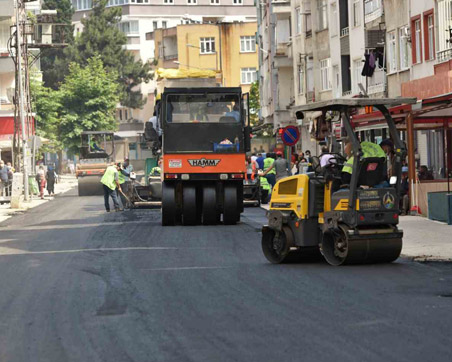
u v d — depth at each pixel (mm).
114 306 14008
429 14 45500
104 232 29734
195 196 31469
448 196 27062
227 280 16672
